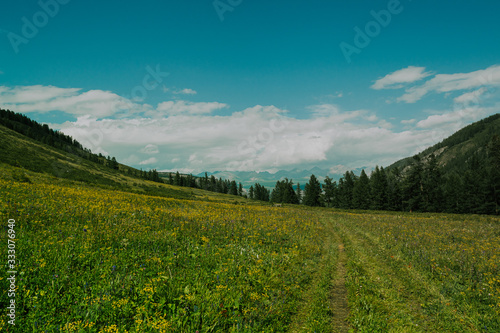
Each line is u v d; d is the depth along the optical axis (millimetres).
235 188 176750
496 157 75625
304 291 8664
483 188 76375
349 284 9258
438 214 52312
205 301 6391
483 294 8000
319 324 6402
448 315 7070
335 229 24938
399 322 6676
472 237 19094
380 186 95125
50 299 5461
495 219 39156
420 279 9641
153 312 5637
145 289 6047
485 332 6262
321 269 11242
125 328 5059
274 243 14680
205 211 25203
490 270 10047
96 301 5488
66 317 5086
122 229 11680
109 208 16922
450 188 85438
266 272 9500
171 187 114812
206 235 14008
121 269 7379
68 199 17469
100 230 10680
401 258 12656
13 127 131000
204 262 9250
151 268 7902
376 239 18219
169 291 6496
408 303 7953
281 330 6156
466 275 9789
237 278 8320
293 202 126250
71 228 10375
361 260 12719
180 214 19641
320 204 120312
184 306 6098
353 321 6742
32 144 92062
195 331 5230
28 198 15242
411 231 21531
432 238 18094
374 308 7418
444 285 8953
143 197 31359
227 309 6387
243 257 10648
